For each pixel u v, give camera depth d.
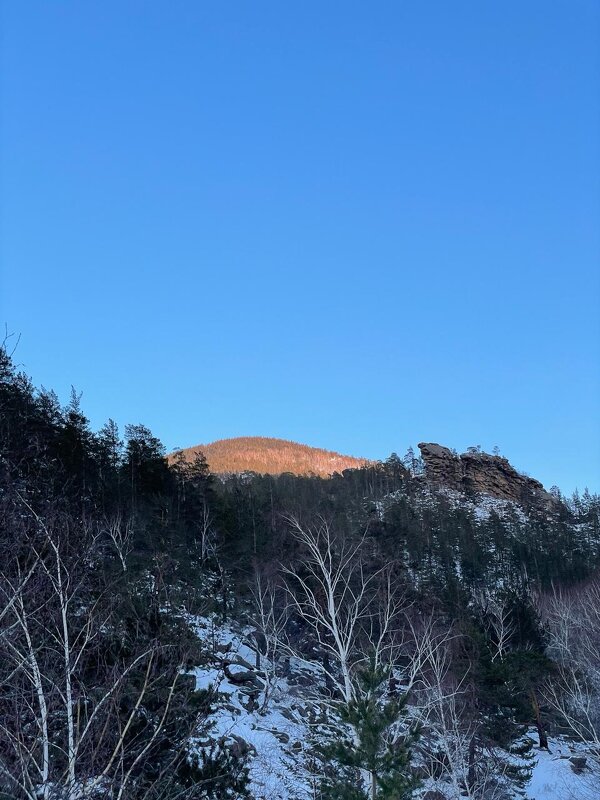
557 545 101.94
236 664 34.47
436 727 25.77
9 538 11.34
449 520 103.62
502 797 28.11
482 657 31.23
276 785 23.08
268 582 37.41
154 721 11.37
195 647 12.80
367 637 29.39
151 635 12.15
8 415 32.12
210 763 13.65
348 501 98.75
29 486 16.11
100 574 12.88
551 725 38.59
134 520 39.84
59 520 12.70
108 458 57.59
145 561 21.08
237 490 71.62
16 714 8.73
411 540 69.56
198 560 42.97
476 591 61.03
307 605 25.70
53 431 44.94
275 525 51.12
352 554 29.95
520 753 31.66
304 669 32.28
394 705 16.11
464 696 28.56
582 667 38.00
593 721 32.88
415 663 24.98
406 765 15.23
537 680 34.88
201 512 52.62
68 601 10.32
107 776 9.34
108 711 9.69
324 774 21.17
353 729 17.80
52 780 9.16
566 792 29.81
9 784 8.31
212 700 13.41
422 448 176.62
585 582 74.69
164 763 11.26
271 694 32.22
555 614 48.22
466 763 27.56
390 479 141.00
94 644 11.02
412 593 38.28
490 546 97.69
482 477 168.75
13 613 10.14
